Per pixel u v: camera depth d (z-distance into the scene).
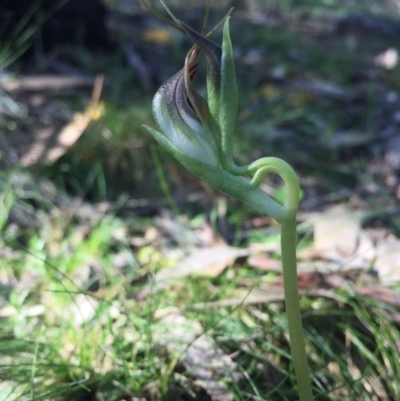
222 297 0.11
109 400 0.09
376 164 0.19
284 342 0.10
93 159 0.16
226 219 0.15
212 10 0.40
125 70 0.23
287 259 0.06
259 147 0.18
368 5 0.58
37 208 0.15
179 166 0.17
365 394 0.09
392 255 0.12
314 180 0.17
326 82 0.26
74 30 0.24
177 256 0.13
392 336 0.10
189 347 0.10
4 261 0.12
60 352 0.10
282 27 0.39
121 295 0.11
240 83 0.25
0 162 0.15
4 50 0.20
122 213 0.15
